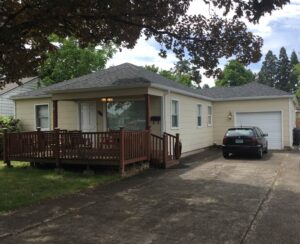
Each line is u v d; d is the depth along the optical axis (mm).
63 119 19688
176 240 5984
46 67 32094
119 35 12484
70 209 8086
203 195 9406
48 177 12320
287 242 5844
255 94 24812
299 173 13023
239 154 19547
